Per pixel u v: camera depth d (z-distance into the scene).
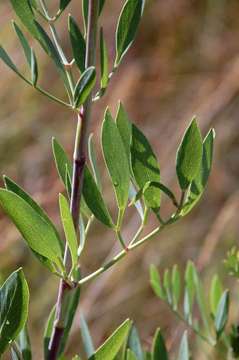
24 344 0.46
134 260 1.72
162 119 1.85
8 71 1.95
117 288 1.70
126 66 1.93
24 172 1.92
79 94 0.42
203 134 1.81
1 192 0.40
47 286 1.72
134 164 0.43
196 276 0.59
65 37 1.81
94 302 1.70
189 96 1.88
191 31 1.96
